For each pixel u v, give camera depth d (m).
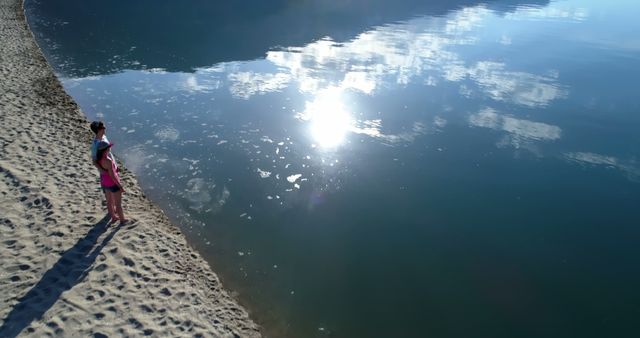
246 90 21.70
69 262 9.02
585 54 30.44
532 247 12.15
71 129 15.20
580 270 11.38
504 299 10.51
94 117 17.78
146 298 8.51
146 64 24.89
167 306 8.46
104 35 30.22
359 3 49.66
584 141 17.64
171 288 8.97
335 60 27.05
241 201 13.35
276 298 10.05
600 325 9.81
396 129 18.22
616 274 11.24
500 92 22.58
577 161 16.23
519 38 35.31
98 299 8.23
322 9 44.69
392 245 12.05
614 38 36.00
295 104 20.22
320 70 25.03
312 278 10.77
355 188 14.39
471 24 40.75
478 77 24.80
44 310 7.79
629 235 12.58
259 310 9.59
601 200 14.09
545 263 11.59
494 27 39.78
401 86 23.00
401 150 16.69
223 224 12.29
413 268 11.31
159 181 13.91
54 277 8.57
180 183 13.95
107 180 9.98
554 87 23.52
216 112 19.08
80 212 10.70
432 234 12.53
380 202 13.77
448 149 16.86
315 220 12.81
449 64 27.12
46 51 25.55
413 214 13.33
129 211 11.42
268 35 32.69
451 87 23.05
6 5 33.91
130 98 20.02
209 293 9.37
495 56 29.39
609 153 16.80
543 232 12.71
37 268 8.75
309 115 19.16
